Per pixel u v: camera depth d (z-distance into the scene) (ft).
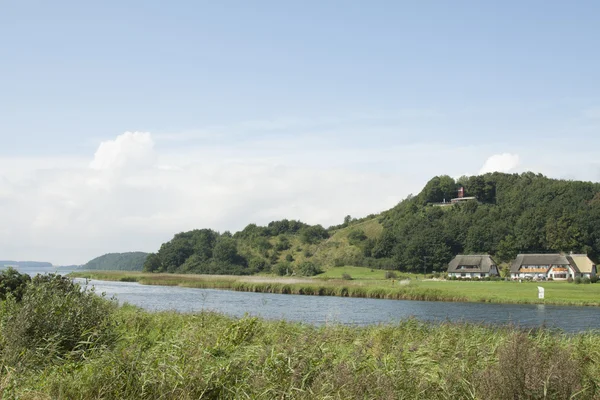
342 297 197.26
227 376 30.58
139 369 30.60
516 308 150.20
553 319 115.85
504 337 48.67
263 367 31.76
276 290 226.99
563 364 30.30
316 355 34.40
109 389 28.35
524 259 405.59
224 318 60.80
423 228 500.74
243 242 593.42
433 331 57.52
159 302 150.61
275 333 48.80
